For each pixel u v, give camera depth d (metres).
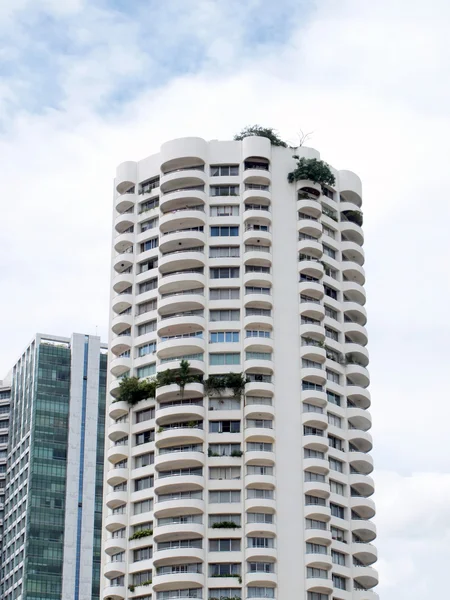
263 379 136.25
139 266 146.50
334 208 150.88
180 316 138.38
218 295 140.62
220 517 128.88
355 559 134.62
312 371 136.75
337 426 138.75
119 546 132.00
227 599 124.00
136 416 138.88
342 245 149.88
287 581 125.88
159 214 146.25
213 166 147.00
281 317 139.62
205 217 143.50
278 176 147.25
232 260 141.50
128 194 149.88
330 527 131.38
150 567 128.38
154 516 130.25
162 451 133.75
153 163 150.38
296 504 129.88
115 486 137.50
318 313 140.88
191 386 134.50
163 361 139.00
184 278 140.25
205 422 133.62
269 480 129.62
